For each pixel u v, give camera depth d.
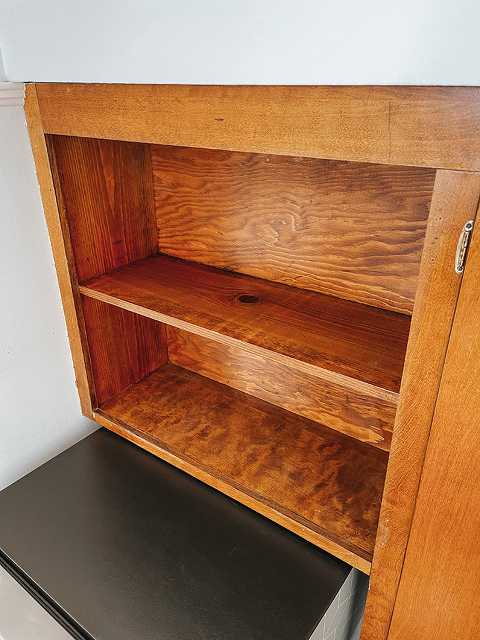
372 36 0.56
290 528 1.00
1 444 1.18
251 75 0.67
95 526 1.09
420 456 0.73
